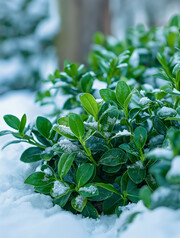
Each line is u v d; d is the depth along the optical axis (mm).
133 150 479
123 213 463
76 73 606
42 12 2094
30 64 2152
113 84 602
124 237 402
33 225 446
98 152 507
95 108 477
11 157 555
